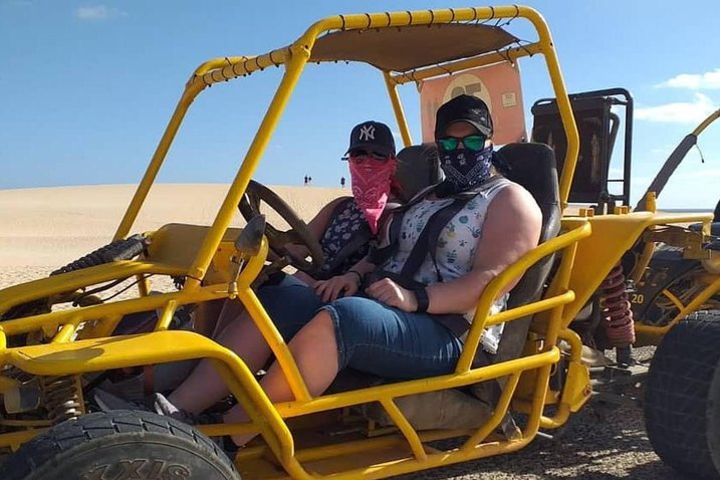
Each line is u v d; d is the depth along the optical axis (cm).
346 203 459
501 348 385
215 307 387
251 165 309
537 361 391
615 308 471
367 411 363
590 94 560
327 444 377
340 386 355
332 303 341
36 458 242
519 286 387
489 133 392
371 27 336
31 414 336
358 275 399
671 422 400
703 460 396
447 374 361
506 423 393
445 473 432
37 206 4953
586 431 502
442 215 383
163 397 316
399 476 426
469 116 384
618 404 447
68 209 4669
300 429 397
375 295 357
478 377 366
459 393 375
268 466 352
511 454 461
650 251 511
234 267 305
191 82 412
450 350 361
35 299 326
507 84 449
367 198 417
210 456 264
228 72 374
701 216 475
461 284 362
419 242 384
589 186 551
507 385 384
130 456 249
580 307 422
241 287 307
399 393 344
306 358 330
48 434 250
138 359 271
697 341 399
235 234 347
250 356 355
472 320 370
